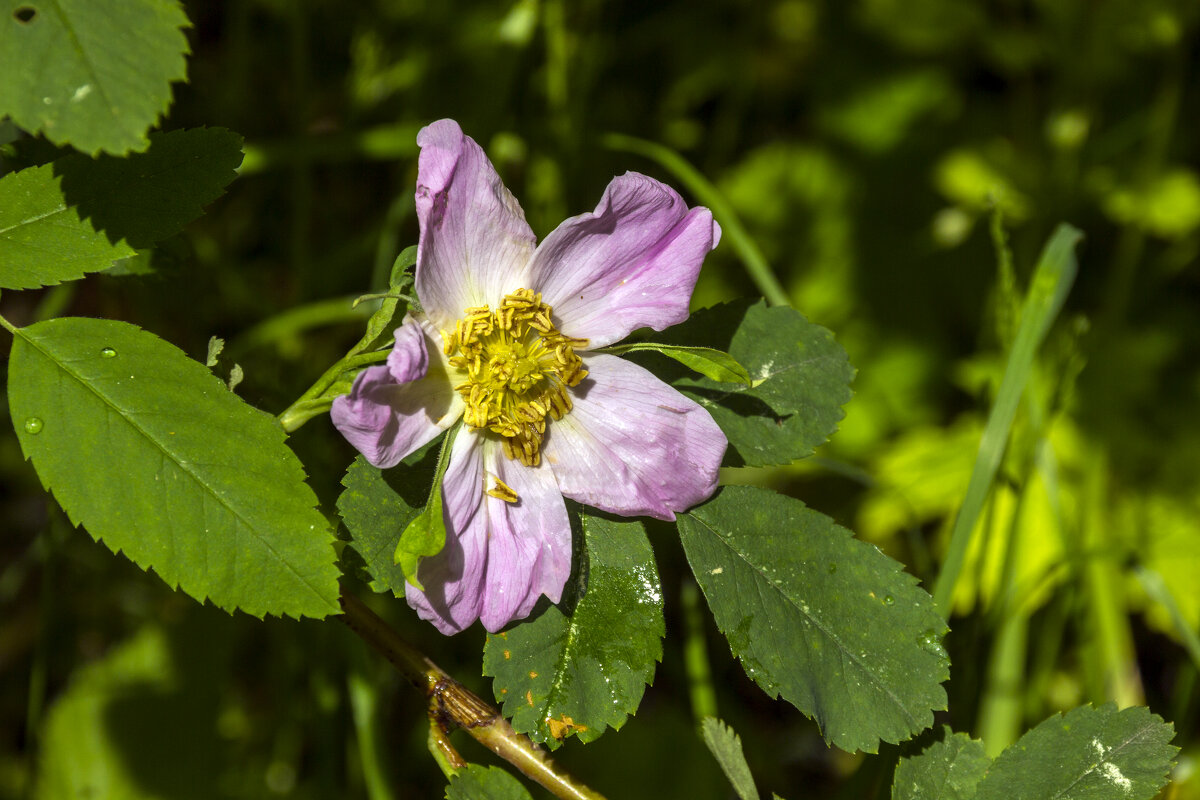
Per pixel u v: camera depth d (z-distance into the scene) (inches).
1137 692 21.8
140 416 16.6
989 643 19.6
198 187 16.9
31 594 23.7
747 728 21.8
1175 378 27.5
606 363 17.2
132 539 16.5
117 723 20.8
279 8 25.0
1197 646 19.7
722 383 17.5
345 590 17.3
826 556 17.2
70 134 16.1
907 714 17.0
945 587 18.6
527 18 21.0
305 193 21.6
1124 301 27.3
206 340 21.1
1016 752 17.4
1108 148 27.9
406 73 24.3
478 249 17.0
